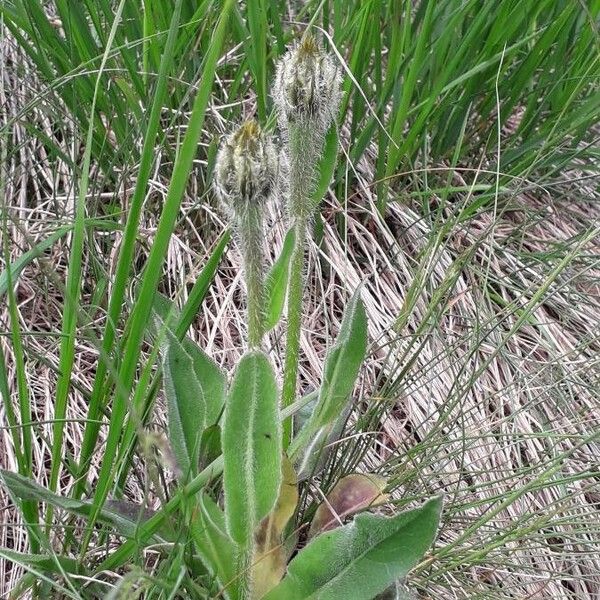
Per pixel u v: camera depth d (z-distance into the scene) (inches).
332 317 18.9
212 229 19.9
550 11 21.9
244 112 21.8
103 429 16.0
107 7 18.6
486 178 21.7
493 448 17.8
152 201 19.9
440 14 20.0
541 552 16.6
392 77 19.4
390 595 12.5
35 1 18.0
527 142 21.2
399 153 19.8
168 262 18.9
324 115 11.7
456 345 17.3
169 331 13.0
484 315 19.4
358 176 19.7
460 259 17.1
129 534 12.4
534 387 18.1
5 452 15.8
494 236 21.4
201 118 9.9
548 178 22.5
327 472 16.1
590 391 19.0
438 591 15.3
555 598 16.2
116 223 16.5
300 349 18.4
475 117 22.6
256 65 18.2
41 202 20.0
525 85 21.5
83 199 11.4
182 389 13.1
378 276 19.7
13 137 20.0
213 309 18.6
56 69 19.9
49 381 16.8
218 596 11.9
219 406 14.0
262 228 11.0
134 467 14.6
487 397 16.7
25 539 14.6
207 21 19.2
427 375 18.6
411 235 20.8
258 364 10.7
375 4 18.9
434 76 20.4
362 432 15.8
